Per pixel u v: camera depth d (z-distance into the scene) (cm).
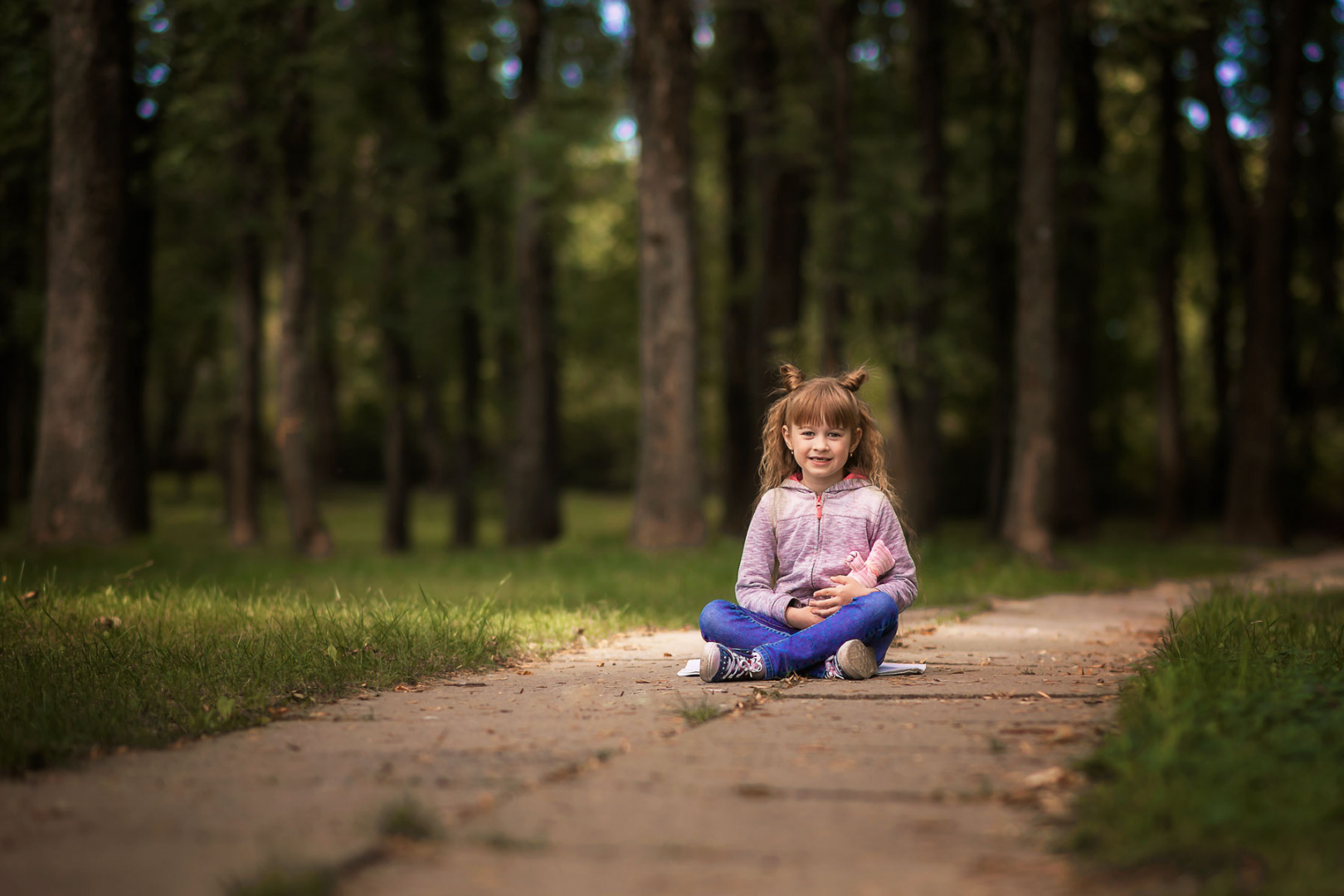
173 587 770
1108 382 2966
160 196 1683
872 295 1683
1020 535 1409
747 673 450
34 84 1317
